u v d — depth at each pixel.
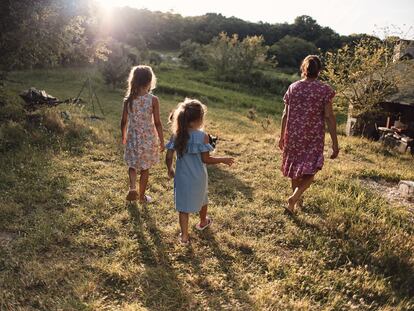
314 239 4.74
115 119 13.32
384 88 17.27
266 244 4.55
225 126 15.41
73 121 9.47
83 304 3.33
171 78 39.19
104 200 5.41
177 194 4.32
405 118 17.05
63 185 5.82
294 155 5.10
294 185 5.48
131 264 3.98
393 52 19.05
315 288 3.79
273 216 5.25
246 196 6.01
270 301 3.57
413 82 17.42
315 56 4.95
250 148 9.36
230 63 46.88
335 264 4.27
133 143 5.00
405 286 4.00
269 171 7.34
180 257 4.22
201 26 76.69
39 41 13.01
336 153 4.89
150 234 4.62
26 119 8.91
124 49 34.88
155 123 5.07
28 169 6.30
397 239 4.78
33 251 4.06
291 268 4.11
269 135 11.74
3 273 3.71
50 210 5.04
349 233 4.92
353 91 18.06
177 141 4.19
